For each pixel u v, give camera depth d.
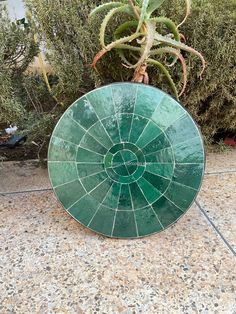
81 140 1.83
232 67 2.34
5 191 2.44
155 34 1.79
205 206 2.21
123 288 1.61
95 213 1.90
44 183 2.53
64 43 2.21
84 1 2.16
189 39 2.22
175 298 1.55
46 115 2.36
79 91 2.33
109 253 1.82
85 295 1.58
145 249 1.85
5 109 2.14
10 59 2.20
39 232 2.00
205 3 2.24
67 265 1.75
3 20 2.16
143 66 1.91
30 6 2.18
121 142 1.81
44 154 2.94
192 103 2.48
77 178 1.88
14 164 2.83
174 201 1.88
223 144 3.00
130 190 1.86
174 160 1.83
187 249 1.84
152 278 1.66
